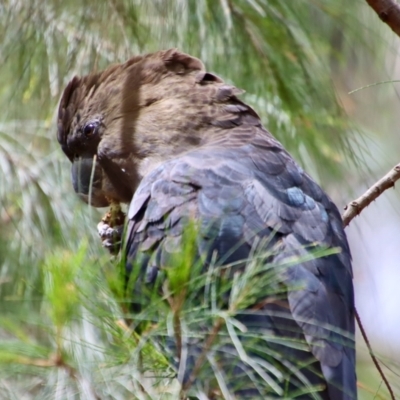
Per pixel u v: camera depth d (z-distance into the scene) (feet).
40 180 25.50
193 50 27.09
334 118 28.40
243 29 27.50
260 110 27.86
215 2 27.14
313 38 28.66
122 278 17.46
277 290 17.78
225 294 17.94
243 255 19.22
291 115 27.99
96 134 25.36
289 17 27.99
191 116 24.16
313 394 17.54
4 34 26.99
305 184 21.61
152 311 16.30
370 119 36.32
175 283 16.24
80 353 15.99
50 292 15.02
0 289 23.76
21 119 27.20
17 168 25.67
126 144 24.76
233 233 19.56
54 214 24.61
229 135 23.47
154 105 24.79
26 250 23.97
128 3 26.78
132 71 25.36
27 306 17.52
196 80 24.76
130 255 20.76
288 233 19.71
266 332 18.29
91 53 26.89
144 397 15.70
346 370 18.67
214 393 17.07
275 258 19.04
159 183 21.25
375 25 31.99
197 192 20.68
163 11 26.84
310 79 28.12
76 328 17.43
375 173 32.89
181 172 21.20
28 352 14.79
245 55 27.58
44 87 27.20
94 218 25.71
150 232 20.57
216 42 27.22
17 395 15.80
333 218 21.27
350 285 20.21
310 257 17.92
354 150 31.12
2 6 26.96
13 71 27.17
